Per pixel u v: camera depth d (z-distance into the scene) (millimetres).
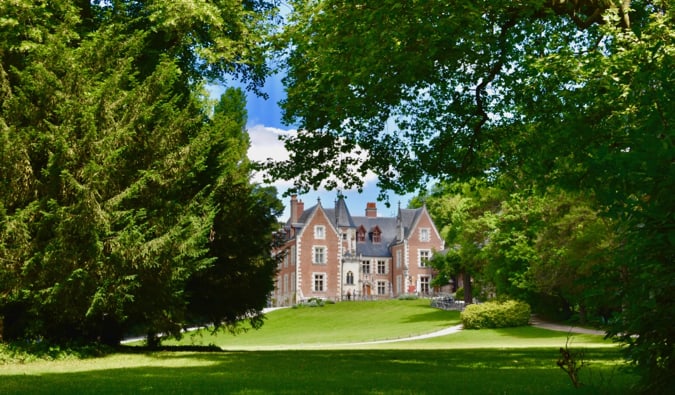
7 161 13914
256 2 21516
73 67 15000
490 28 17266
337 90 17531
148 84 15844
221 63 19188
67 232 13977
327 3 16734
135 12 19875
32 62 14859
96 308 14828
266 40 20000
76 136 14805
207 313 22750
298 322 62750
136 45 16516
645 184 5562
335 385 9352
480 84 19969
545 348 22703
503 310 44375
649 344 6352
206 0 17922
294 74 21359
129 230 14938
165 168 16156
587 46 19516
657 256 6004
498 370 12516
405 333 45438
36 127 15094
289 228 92250
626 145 7320
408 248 90688
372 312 65875
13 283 14148
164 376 11070
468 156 21969
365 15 15188
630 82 12477
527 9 15586
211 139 19859
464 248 50375
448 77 20312
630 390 7156
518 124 20922
